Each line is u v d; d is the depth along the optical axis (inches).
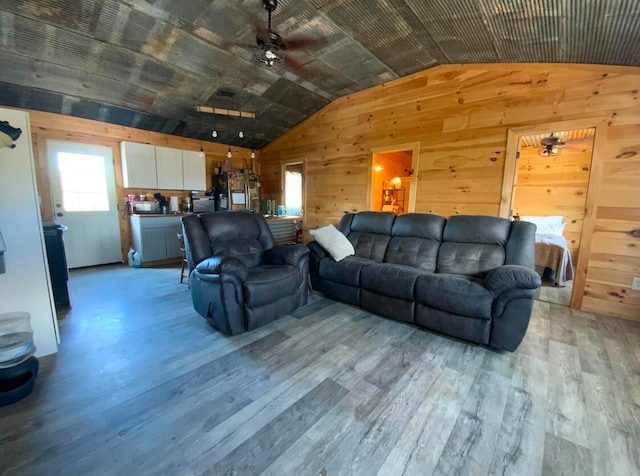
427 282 94.3
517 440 53.3
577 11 78.2
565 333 95.7
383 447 51.6
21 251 75.0
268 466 47.6
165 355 80.6
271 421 57.3
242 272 90.6
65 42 105.6
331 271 121.3
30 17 92.4
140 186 180.2
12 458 48.1
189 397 63.8
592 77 107.7
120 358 78.7
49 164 156.3
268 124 203.0
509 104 126.2
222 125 194.9
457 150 141.5
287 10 95.0
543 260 158.1
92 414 58.2
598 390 67.2
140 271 168.1
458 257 108.0
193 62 125.6
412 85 152.3
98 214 175.6
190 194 204.2
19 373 62.6
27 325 72.8
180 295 128.6
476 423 57.3
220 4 91.6
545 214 203.3
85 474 45.7
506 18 89.8
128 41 108.3
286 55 125.5
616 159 105.3
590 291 113.5
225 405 61.5
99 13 93.2
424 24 101.2
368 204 178.5
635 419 58.4
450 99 141.5
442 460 49.1
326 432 54.7
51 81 126.9
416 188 156.5
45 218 157.3
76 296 126.5
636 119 100.9
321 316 109.0
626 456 50.1
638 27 77.6
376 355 81.9
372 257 128.1
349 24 102.8
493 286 82.8
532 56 112.9
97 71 124.6
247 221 121.6
